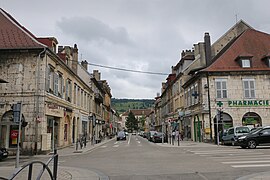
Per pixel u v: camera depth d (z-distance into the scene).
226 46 36.09
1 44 21.55
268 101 29.77
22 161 16.19
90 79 44.22
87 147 27.22
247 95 29.88
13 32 22.69
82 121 36.62
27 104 21.02
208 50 35.75
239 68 30.30
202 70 30.11
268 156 14.96
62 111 25.70
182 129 41.56
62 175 9.97
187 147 24.66
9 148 20.55
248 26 37.94
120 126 141.12
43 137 20.77
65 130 27.92
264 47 33.00
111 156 17.77
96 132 50.09
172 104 51.22
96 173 10.41
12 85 21.25
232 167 11.23
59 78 25.86
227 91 29.92
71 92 29.92
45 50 21.39
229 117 29.72
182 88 41.19
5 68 21.41
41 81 21.20
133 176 9.65
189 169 10.95
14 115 12.29
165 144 31.28
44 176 9.72
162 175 9.68
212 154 16.89
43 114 21.00
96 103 50.69
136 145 31.34
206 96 29.97
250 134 21.61
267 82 30.03
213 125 29.44
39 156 19.39
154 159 15.00
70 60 31.17
